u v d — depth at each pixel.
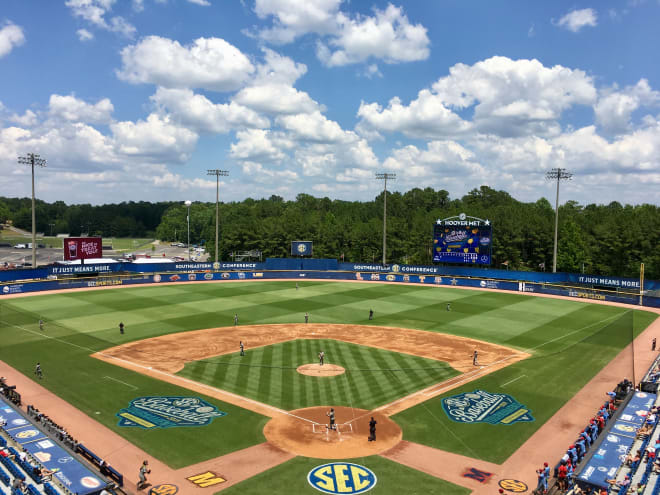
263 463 29.16
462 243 102.88
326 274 114.88
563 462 28.05
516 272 100.62
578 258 119.69
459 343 57.34
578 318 72.06
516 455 30.66
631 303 84.88
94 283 97.25
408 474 28.11
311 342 57.12
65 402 38.19
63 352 51.56
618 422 33.94
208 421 35.00
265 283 105.69
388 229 140.62
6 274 88.56
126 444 31.38
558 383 43.72
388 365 48.72
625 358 51.19
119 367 46.84
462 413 37.09
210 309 75.81
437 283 106.69
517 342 57.94
